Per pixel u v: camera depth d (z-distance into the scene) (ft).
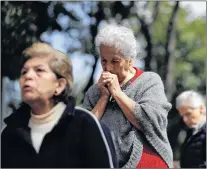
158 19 106.42
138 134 23.29
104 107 23.66
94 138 18.30
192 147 40.27
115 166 18.88
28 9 68.23
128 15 85.40
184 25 149.28
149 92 23.61
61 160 18.16
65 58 18.62
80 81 84.07
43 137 18.33
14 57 66.64
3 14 66.13
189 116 42.22
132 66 24.66
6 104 68.28
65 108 18.58
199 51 153.99
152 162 22.82
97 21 82.02
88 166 18.25
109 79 23.03
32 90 17.94
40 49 18.45
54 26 73.87
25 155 18.52
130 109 22.59
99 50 23.97
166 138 23.38
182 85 145.79
